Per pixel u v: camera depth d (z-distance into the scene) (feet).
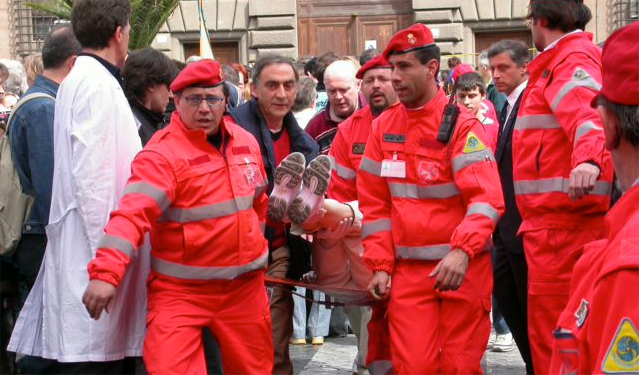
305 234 18.79
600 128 15.74
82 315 15.70
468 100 25.84
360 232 18.49
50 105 18.58
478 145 16.22
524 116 17.37
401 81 16.33
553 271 17.01
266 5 77.00
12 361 20.61
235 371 16.08
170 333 15.19
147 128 18.02
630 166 8.52
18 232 18.75
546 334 17.22
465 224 15.79
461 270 15.61
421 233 16.43
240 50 78.13
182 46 79.05
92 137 15.64
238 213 15.56
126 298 16.02
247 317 15.94
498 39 76.43
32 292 16.78
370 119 19.63
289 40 77.25
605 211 16.70
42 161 18.22
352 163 19.65
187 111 15.37
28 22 78.23
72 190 15.78
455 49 75.46
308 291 27.30
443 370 16.57
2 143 18.90
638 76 8.34
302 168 18.03
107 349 15.76
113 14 16.37
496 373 23.90
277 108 19.43
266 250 16.22
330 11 77.56
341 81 22.40
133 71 17.94
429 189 16.46
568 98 16.33
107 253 14.37
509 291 19.70
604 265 8.16
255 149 16.30
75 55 19.48
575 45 16.81
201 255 15.39
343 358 25.68
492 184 16.11
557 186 16.90
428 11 75.15
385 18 77.20
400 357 16.49
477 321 16.62
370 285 16.84
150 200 14.80
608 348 7.86
